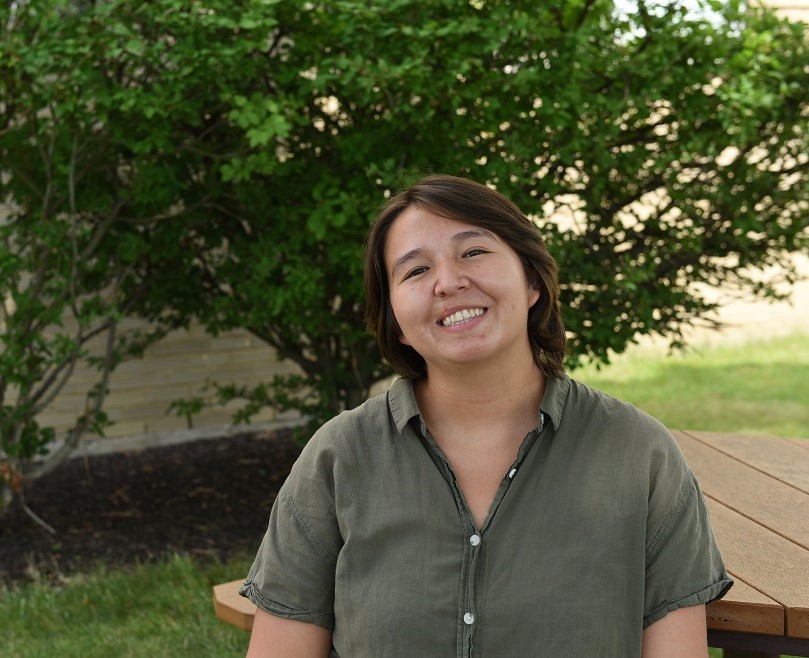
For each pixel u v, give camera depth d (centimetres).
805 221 464
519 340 166
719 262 519
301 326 438
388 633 158
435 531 160
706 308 474
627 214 465
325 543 169
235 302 449
